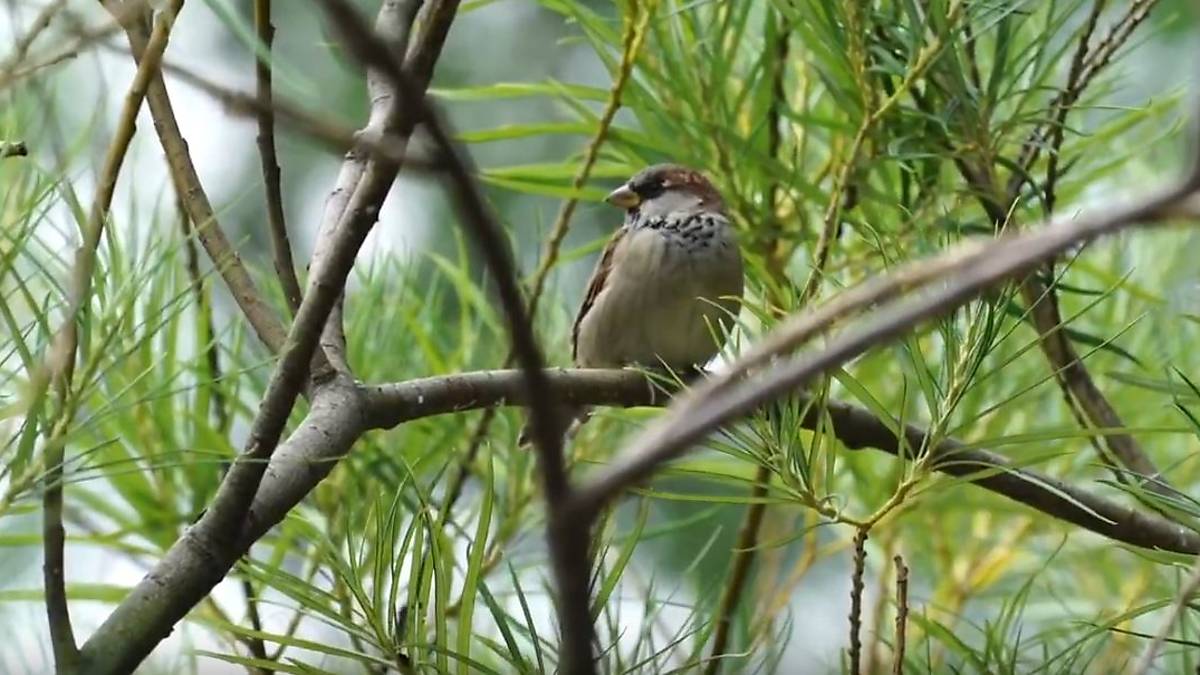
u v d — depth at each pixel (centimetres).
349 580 401
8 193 376
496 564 546
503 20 916
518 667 397
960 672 461
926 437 429
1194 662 482
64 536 353
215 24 644
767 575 629
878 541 670
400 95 221
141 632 367
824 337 410
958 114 572
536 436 218
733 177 640
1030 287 554
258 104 241
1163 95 645
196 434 579
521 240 902
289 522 528
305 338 383
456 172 224
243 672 520
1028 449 637
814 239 610
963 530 700
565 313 724
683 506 804
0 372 373
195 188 431
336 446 429
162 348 546
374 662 393
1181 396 469
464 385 469
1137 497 445
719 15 650
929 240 550
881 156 567
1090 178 631
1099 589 651
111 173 339
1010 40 566
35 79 343
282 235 452
